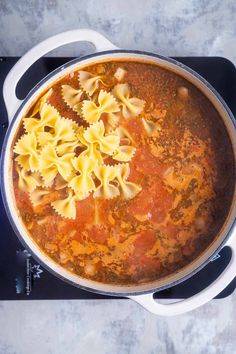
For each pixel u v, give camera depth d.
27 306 0.74
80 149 0.66
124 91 0.65
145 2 0.72
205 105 0.64
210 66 0.69
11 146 0.63
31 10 0.72
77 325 0.74
